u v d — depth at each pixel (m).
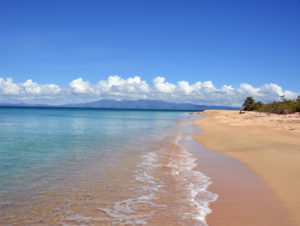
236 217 6.06
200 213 6.39
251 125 33.28
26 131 29.02
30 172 10.51
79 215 6.36
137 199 7.44
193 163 12.48
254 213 6.25
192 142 20.52
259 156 13.71
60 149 16.56
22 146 17.75
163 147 17.72
